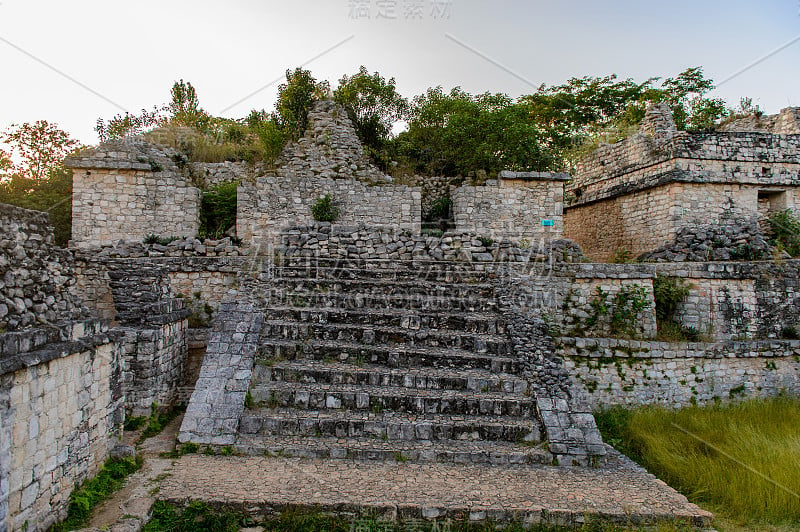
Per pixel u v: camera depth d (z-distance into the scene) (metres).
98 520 4.93
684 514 5.61
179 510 5.31
